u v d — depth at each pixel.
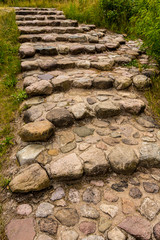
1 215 1.85
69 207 1.89
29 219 1.80
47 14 7.91
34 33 6.18
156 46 3.84
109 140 2.60
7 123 3.04
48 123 2.63
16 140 2.70
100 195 2.01
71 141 2.56
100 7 7.64
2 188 2.11
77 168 2.15
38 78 3.78
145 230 1.69
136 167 2.29
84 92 3.57
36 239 1.65
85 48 5.21
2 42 5.37
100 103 3.14
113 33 7.24
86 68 4.45
